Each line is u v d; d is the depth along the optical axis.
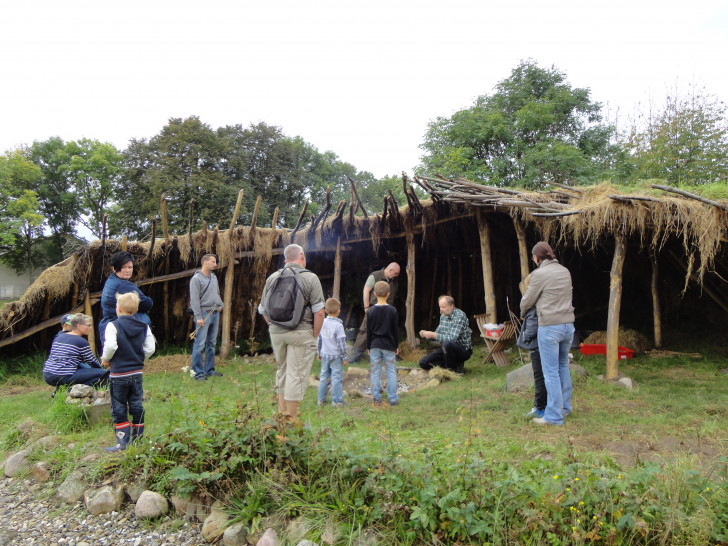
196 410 3.81
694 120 17.81
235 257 9.75
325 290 12.41
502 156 22.52
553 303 4.68
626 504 2.47
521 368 6.23
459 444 3.22
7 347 8.74
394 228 10.56
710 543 2.30
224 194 26.91
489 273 9.05
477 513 2.58
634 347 8.72
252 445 3.39
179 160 27.11
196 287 7.30
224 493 3.29
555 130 23.84
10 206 32.22
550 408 4.66
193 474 3.28
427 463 2.95
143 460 3.66
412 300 10.20
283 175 33.16
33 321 8.61
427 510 2.64
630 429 4.48
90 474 3.74
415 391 6.48
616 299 6.53
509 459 3.48
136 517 3.37
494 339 8.24
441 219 9.90
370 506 2.86
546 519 2.49
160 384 6.65
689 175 17.20
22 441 4.66
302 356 4.07
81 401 4.95
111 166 35.97
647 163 18.19
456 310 7.50
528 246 11.55
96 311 9.28
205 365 7.55
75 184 36.75
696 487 2.56
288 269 4.14
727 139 17.44
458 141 22.55
